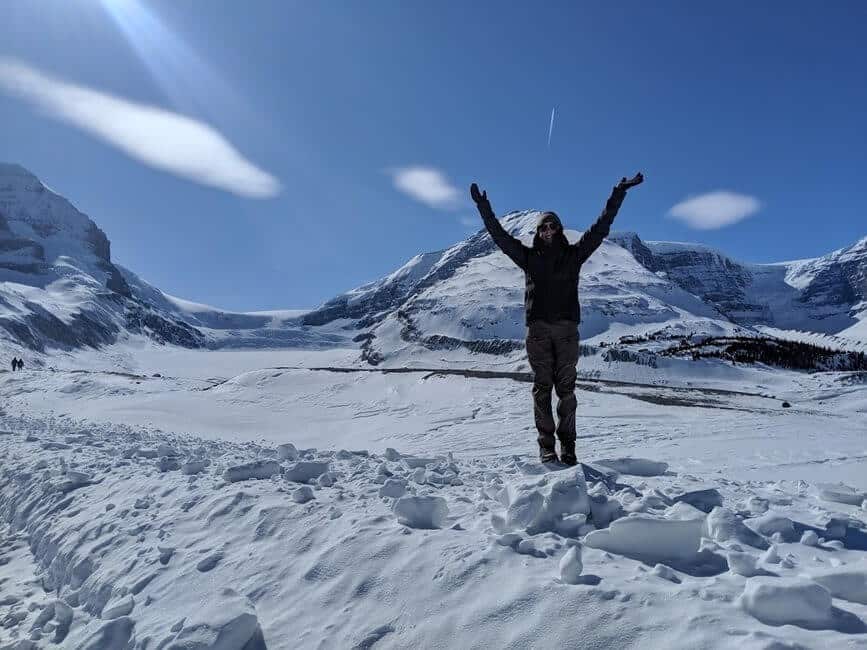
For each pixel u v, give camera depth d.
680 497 3.98
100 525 5.06
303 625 3.04
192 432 18.12
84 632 3.66
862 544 3.11
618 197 5.28
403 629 2.79
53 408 25.47
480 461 7.00
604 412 16.34
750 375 37.09
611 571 2.77
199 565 3.81
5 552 5.91
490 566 2.97
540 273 5.46
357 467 5.75
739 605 2.35
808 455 8.20
